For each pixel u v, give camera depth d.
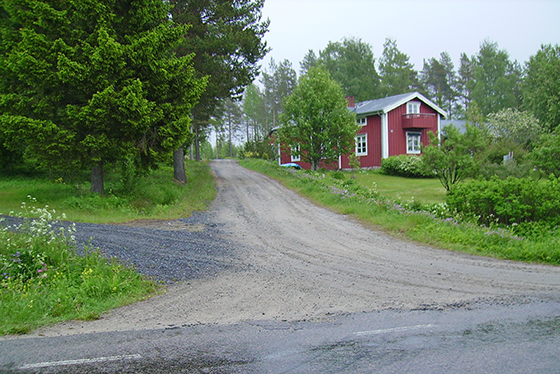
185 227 12.18
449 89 83.88
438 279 7.13
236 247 9.86
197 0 21.05
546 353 4.04
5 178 19.55
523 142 36.19
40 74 12.28
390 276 7.36
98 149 13.64
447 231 10.76
